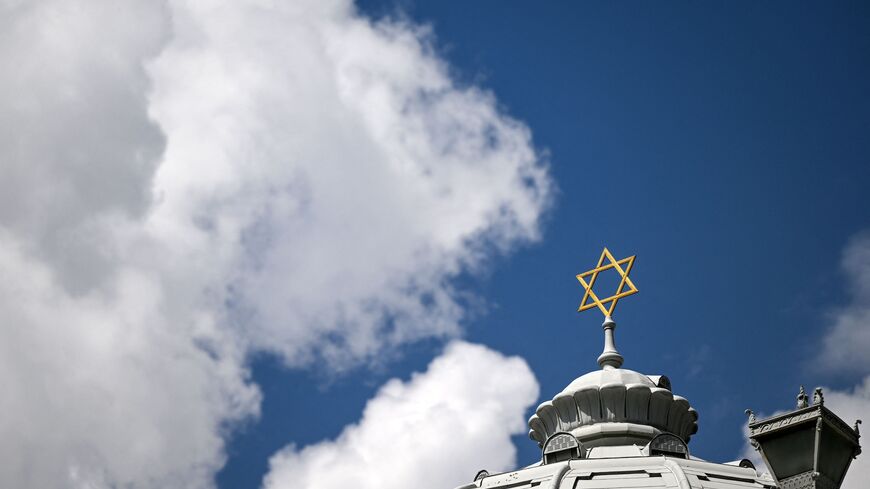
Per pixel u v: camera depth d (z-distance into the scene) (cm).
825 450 2572
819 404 2572
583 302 5694
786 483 2586
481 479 5038
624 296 5556
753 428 2639
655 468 4728
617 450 4994
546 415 5391
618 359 5494
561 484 4666
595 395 5203
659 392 5225
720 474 4800
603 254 5725
